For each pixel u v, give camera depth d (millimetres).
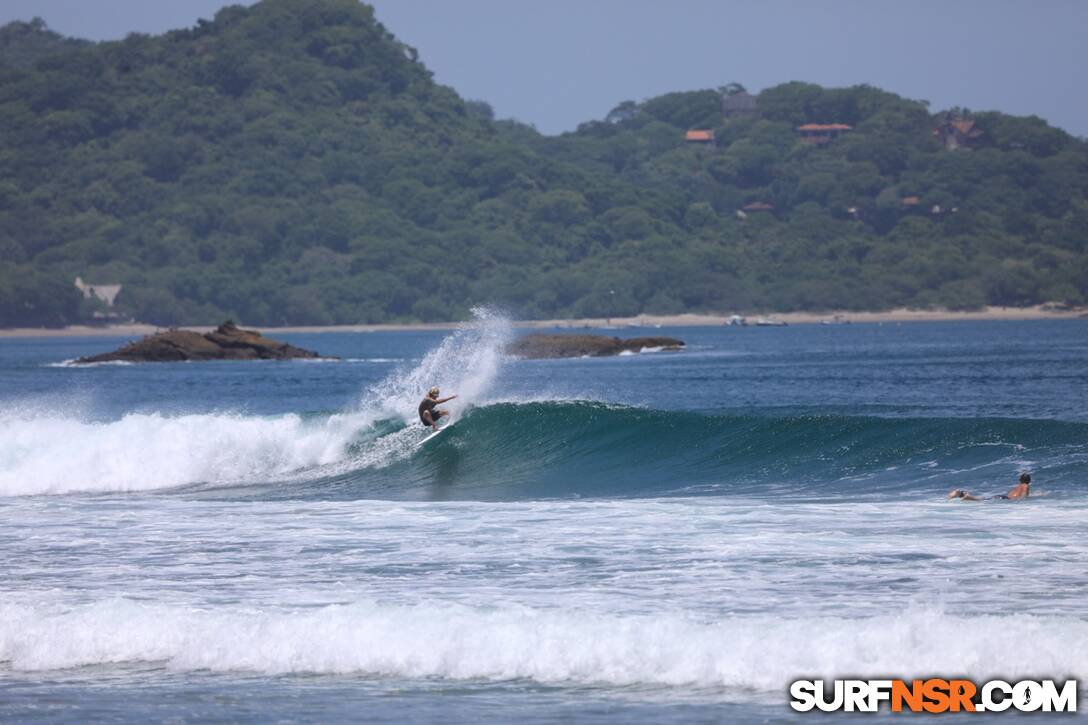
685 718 45562
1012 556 64312
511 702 47656
